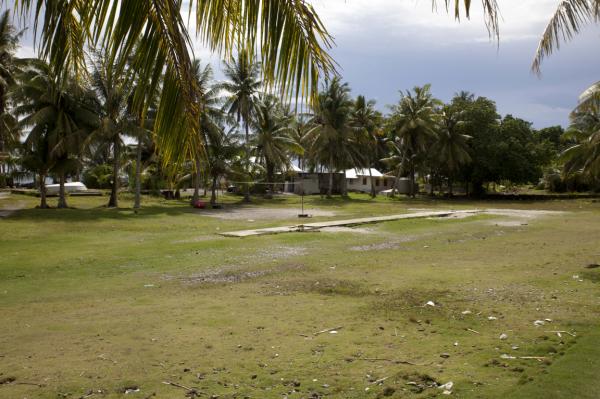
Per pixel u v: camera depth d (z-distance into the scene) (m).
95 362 5.32
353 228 22.02
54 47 2.38
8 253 14.79
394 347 5.73
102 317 7.43
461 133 55.44
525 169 53.25
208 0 2.61
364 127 53.31
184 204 39.97
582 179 50.19
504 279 10.10
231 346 5.86
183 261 13.44
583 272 10.70
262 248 15.94
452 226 22.97
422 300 8.27
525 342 5.77
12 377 4.86
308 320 7.08
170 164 2.47
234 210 35.00
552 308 7.53
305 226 21.97
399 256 14.19
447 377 4.70
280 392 4.47
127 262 13.29
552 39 8.71
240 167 39.38
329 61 2.48
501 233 20.27
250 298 8.83
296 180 60.94
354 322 6.93
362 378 4.77
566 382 4.35
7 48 31.62
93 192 49.12
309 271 11.77
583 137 40.84
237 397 4.38
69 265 12.83
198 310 7.86
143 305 8.35
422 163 58.56
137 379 4.81
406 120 53.09
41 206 33.00
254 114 44.03
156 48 2.29
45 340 6.18
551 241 17.22
